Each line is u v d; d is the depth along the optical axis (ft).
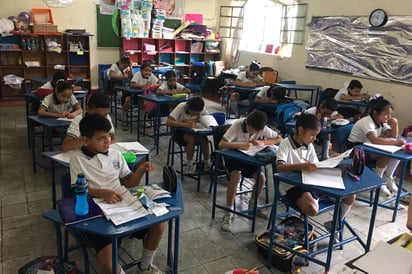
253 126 8.80
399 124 16.25
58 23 23.11
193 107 11.32
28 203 9.76
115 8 24.57
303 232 8.09
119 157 6.59
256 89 19.01
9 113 19.39
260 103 16.98
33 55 22.90
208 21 28.76
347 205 7.91
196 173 12.03
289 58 22.66
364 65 17.62
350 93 16.69
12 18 21.52
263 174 9.37
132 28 24.93
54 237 8.19
